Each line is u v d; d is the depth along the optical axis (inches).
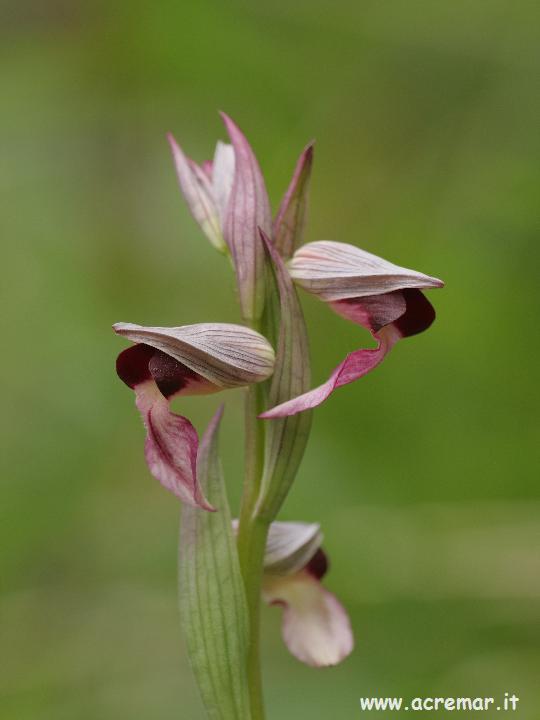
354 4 18.7
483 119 18.9
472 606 16.7
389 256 19.1
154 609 16.9
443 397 18.4
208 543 12.5
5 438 17.5
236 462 17.7
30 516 17.2
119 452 17.7
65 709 16.4
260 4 18.6
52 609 17.0
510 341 18.3
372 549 16.9
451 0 18.6
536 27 18.5
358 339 18.8
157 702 16.5
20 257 18.5
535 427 18.0
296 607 13.3
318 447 17.5
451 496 17.7
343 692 16.1
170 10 18.5
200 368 11.9
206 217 13.0
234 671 12.6
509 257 18.4
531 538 17.1
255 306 12.4
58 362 17.8
